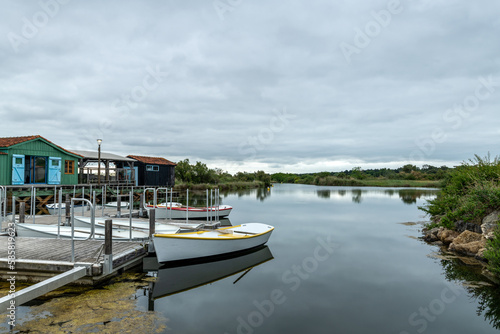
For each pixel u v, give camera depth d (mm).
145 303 5992
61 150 21391
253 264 8953
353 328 5160
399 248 10672
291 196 35219
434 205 14250
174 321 5289
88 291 6441
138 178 30500
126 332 4836
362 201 28625
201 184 43000
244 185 52844
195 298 6391
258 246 10711
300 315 5629
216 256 9172
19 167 18734
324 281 7445
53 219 12641
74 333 4730
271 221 16859
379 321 5406
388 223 16094
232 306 6016
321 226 15258
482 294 6566
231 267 8680
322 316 5598
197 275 7934
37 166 20203
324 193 40625
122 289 6652
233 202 27781
